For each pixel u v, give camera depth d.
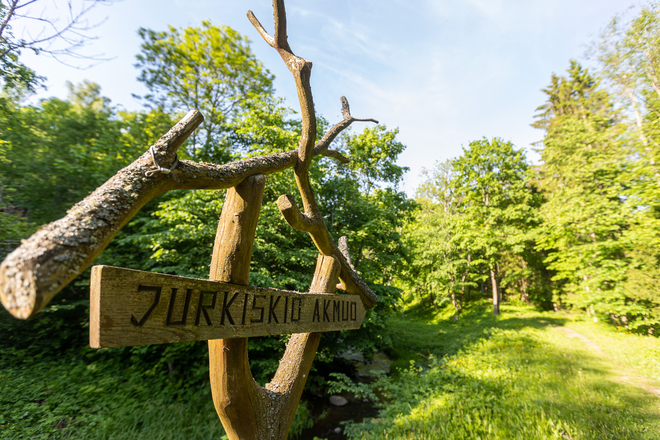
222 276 1.52
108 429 4.46
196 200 6.85
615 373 6.54
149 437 4.45
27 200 7.34
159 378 6.08
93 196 1.01
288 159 2.01
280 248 7.68
